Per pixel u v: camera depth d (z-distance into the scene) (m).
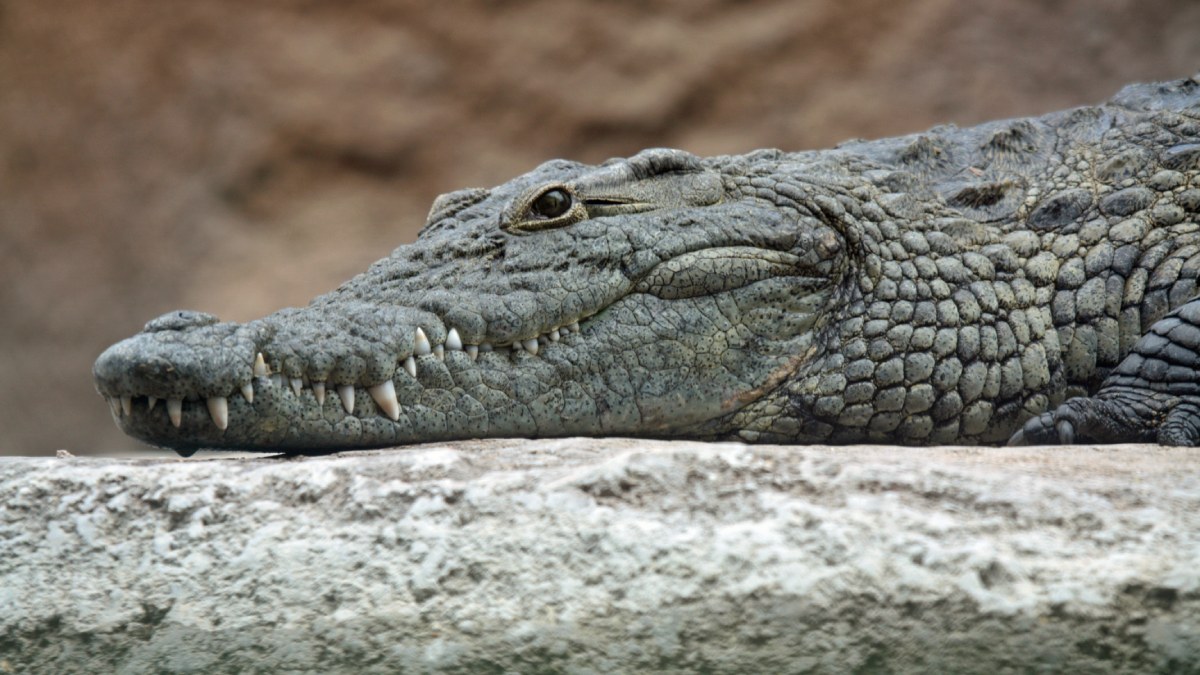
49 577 10.05
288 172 38.53
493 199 14.84
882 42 39.16
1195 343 13.68
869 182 15.75
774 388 14.73
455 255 13.76
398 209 38.69
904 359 15.00
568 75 39.31
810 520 9.26
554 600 9.23
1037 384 15.34
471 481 10.01
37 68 39.16
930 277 15.20
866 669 8.85
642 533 9.37
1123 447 12.07
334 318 12.61
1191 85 17.69
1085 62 38.72
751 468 9.83
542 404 13.42
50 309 38.56
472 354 13.10
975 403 15.23
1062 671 8.65
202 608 9.70
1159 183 15.84
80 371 38.38
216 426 11.70
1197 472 10.13
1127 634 8.64
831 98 38.97
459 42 39.28
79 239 38.75
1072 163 16.44
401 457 10.50
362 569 9.62
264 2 39.12
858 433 15.10
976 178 16.23
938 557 8.95
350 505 10.00
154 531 10.16
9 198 38.88
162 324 11.83
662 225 14.28
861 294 15.11
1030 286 15.47
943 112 38.72
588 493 9.70
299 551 9.79
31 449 38.47
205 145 38.59
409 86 39.12
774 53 39.28
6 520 10.41
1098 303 15.38
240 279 37.56
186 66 38.81
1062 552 8.95
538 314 13.33
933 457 10.83
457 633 9.28
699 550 9.21
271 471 10.48
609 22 39.50
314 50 39.00
